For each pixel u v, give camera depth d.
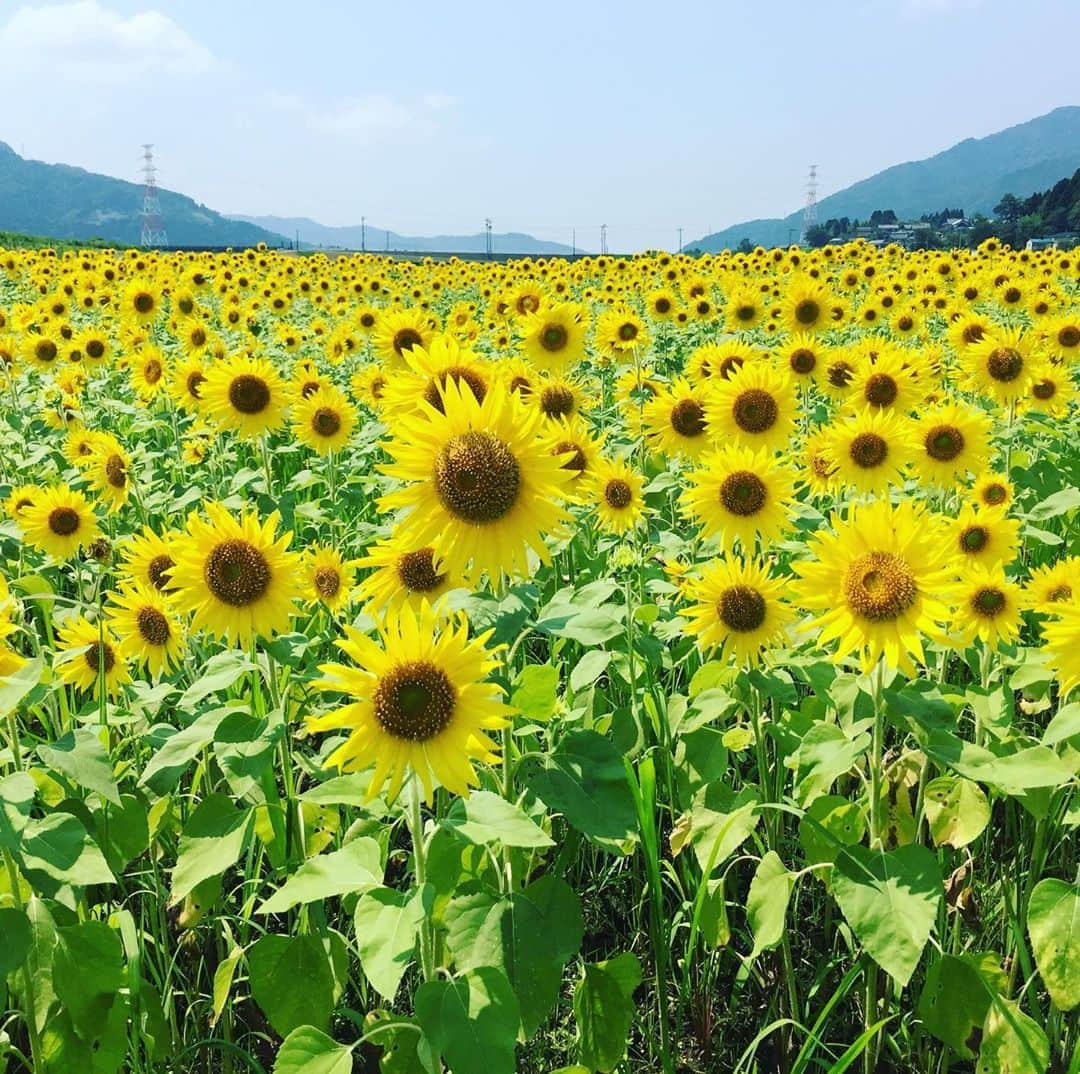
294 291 25.27
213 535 4.06
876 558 3.50
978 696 4.31
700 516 5.67
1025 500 8.16
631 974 3.52
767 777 4.46
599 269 29.47
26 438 11.25
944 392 11.59
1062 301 18.88
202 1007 4.28
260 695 4.26
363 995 4.20
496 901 3.33
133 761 4.67
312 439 8.92
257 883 4.13
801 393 9.53
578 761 3.46
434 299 26.53
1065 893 3.23
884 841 3.95
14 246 58.19
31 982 3.25
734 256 31.39
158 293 15.37
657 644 4.69
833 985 4.38
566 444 6.48
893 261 29.47
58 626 5.66
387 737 3.01
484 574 3.62
